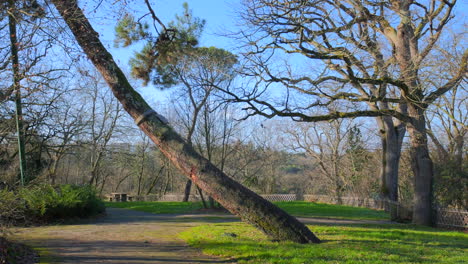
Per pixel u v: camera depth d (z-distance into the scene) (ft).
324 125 142.51
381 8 55.42
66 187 51.88
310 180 170.30
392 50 56.34
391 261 24.98
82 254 27.37
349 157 145.69
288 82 50.03
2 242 25.77
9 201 33.55
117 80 30.76
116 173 195.11
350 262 24.36
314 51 48.03
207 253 28.32
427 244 33.58
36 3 32.42
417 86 50.14
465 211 55.77
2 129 57.62
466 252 29.89
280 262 24.70
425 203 59.98
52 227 43.01
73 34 31.35
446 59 48.93
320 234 37.78
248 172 131.64
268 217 30.96
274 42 49.08
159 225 46.24
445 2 51.03
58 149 91.61
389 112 56.44
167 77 59.21
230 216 61.16
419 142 60.03
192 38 54.75
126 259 25.96
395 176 87.30
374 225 51.96
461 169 62.44
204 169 30.37
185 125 81.97
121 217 58.39
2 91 37.40
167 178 169.89
